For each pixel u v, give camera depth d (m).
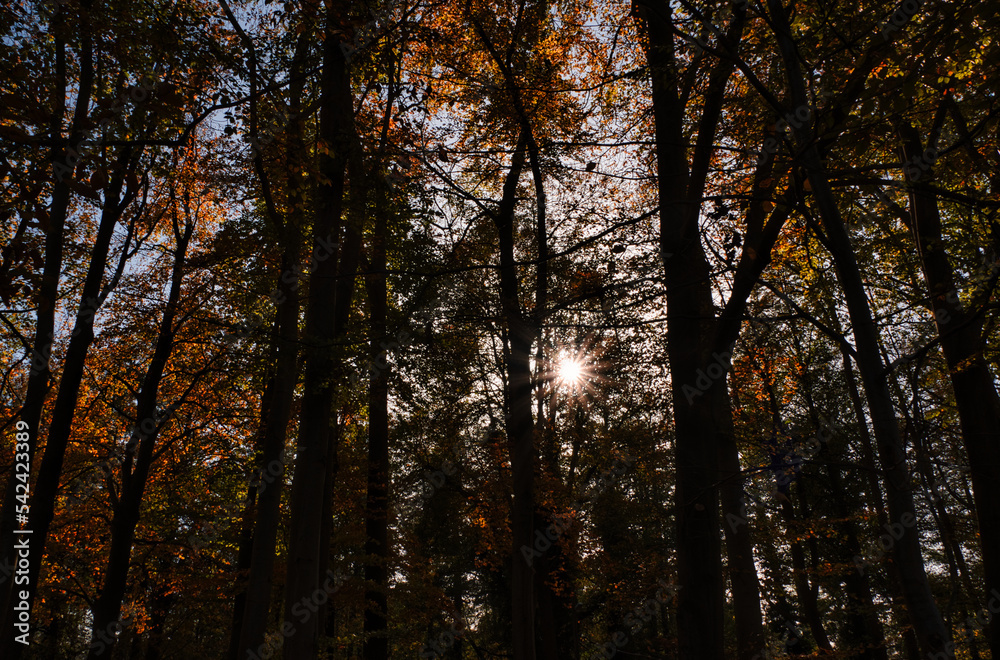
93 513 18.91
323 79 11.76
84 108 10.11
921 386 11.61
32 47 8.94
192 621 23.12
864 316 5.04
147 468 16.14
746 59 7.78
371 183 11.65
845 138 5.60
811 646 23.25
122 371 18.00
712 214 7.64
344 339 10.75
